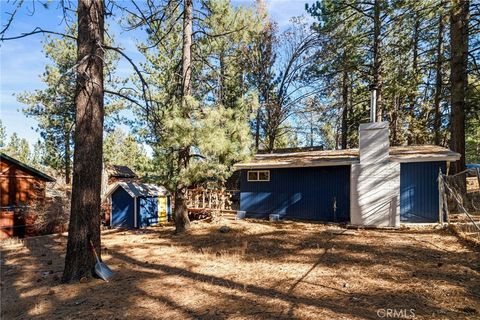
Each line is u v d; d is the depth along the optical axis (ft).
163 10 34.40
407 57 52.54
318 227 37.42
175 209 38.40
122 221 49.80
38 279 22.00
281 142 96.84
